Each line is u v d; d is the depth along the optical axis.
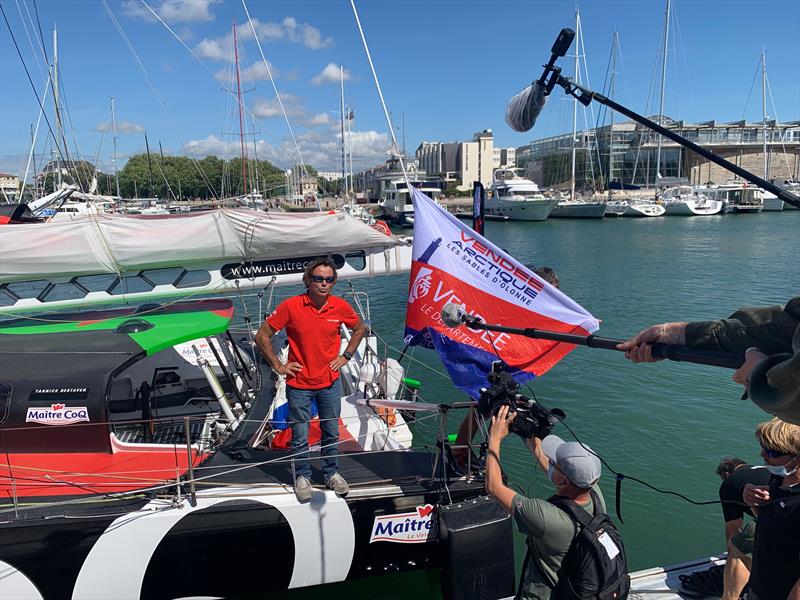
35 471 3.98
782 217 50.69
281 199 34.16
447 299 4.43
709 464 6.97
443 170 135.25
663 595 3.51
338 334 3.93
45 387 3.98
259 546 3.70
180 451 4.32
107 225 5.82
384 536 3.83
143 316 5.14
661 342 1.71
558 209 54.62
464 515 3.78
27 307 5.83
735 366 1.51
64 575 3.56
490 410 2.79
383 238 6.57
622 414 8.41
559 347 4.27
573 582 2.30
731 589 3.16
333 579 3.82
